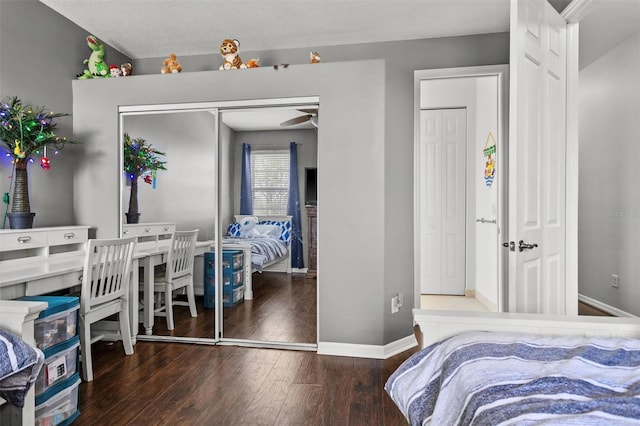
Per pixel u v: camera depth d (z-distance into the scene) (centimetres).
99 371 271
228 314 336
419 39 361
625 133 386
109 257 273
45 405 191
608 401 81
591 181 444
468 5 305
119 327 321
